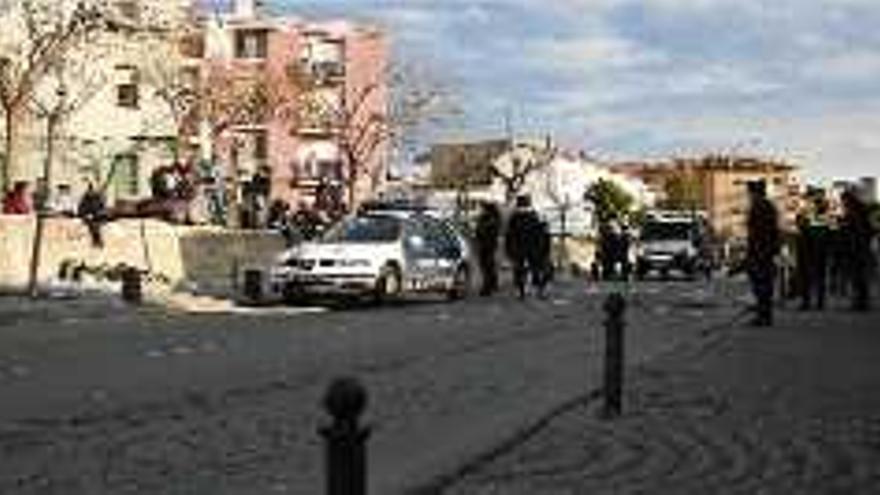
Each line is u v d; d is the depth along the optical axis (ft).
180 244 140.36
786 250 116.47
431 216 122.21
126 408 47.11
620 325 45.32
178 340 76.54
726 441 40.32
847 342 75.46
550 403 47.96
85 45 229.66
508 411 46.26
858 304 103.65
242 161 292.40
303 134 325.01
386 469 34.99
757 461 37.04
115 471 35.12
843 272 106.32
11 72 206.49
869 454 38.17
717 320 93.61
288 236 152.87
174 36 251.60
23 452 37.83
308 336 79.66
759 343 74.74
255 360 64.90
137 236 136.15
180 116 252.01
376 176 329.11
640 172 567.59
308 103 327.47
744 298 126.00
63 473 34.76
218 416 45.19
